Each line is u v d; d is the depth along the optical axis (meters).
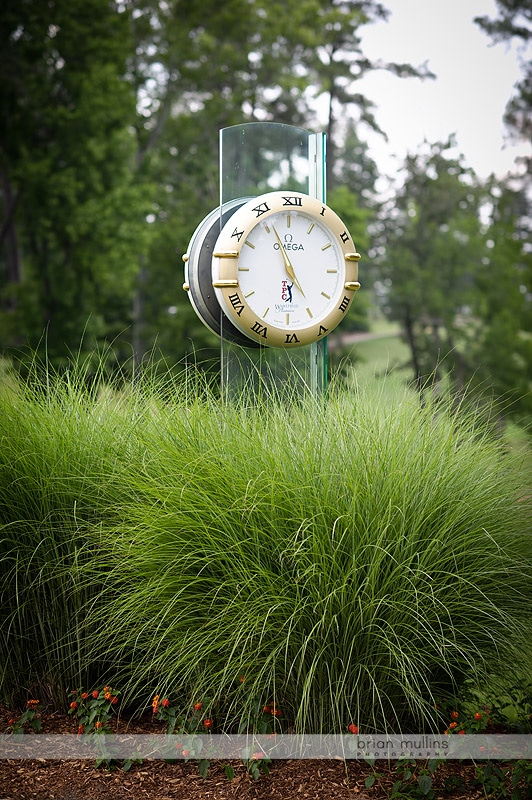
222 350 5.15
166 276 31.75
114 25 31.03
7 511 3.94
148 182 32.12
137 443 4.06
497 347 32.84
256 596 3.41
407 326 33.12
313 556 3.34
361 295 32.53
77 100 30.41
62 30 30.11
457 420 3.93
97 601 3.92
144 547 3.57
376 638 3.37
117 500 3.91
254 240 4.99
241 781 3.29
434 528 3.51
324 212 5.18
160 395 4.43
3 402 4.18
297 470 3.58
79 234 30.50
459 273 33.31
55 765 3.47
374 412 3.98
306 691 3.23
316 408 4.01
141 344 31.05
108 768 3.43
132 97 30.95
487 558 3.52
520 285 33.53
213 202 32.78
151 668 3.84
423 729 3.56
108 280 30.86
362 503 3.44
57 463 3.95
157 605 3.55
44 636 3.92
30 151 30.41
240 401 4.55
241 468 3.63
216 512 3.51
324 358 5.34
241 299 4.95
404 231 33.91
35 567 3.95
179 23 32.94
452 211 33.53
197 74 32.94
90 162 30.55
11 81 29.88
